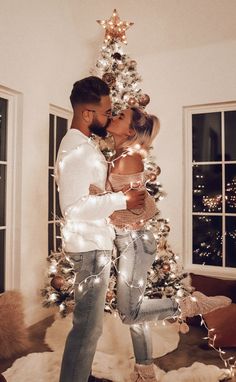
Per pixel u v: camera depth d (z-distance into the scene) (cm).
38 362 220
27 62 283
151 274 235
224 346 240
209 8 316
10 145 278
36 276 296
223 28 326
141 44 358
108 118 165
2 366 218
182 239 348
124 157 167
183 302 163
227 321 250
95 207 136
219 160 351
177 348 246
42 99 301
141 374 176
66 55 337
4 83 259
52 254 249
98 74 295
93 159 145
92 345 145
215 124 352
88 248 144
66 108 337
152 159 279
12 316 237
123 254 162
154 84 361
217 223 352
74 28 351
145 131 180
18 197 278
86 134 156
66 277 229
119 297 161
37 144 296
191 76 346
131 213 160
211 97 338
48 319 303
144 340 177
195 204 360
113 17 237
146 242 165
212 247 353
